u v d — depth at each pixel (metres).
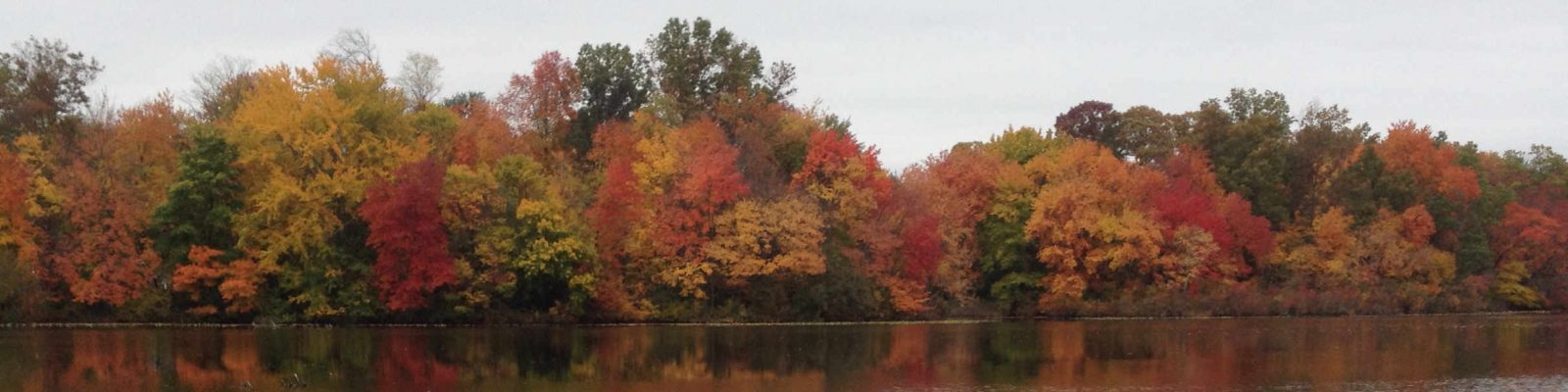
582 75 98.38
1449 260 100.19
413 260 68.31
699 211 77.56
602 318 75.06
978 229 92.50
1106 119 129.62
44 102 79.25
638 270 77.25
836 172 82.50
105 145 72.81
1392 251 97.88
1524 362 54.53
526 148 86.69
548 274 71.81
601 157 86.31
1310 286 97.50
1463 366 52.91
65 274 66.31
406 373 47.81
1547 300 104.31
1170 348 60.34
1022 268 91.25
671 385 45.88
